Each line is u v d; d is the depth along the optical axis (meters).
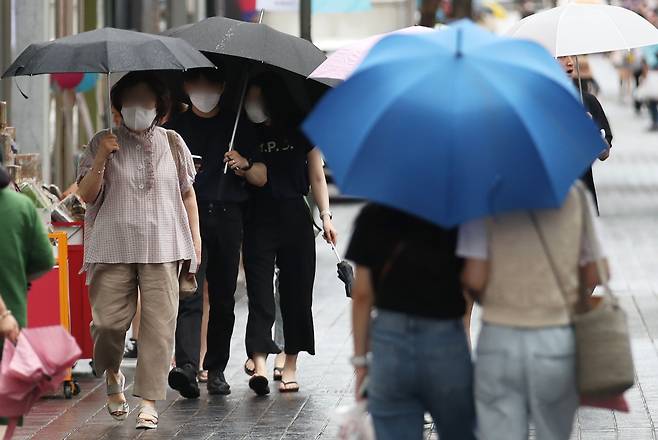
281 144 21.81
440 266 11.85
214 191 21.42
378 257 11.93
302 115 21.98
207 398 21.72
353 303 12.18
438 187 11.23
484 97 11.34
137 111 18.50
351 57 20.98
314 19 56.25
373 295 12.09
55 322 21.59
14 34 33.84
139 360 19.20
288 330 22.11
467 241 11.83
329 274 37.38
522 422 11.95
